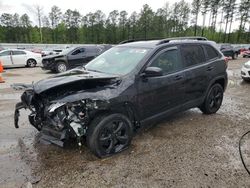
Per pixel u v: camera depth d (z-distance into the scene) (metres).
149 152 3.74
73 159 3.54
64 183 3.01
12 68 16.55
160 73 3.68
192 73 4.70
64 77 3.62
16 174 3.18
